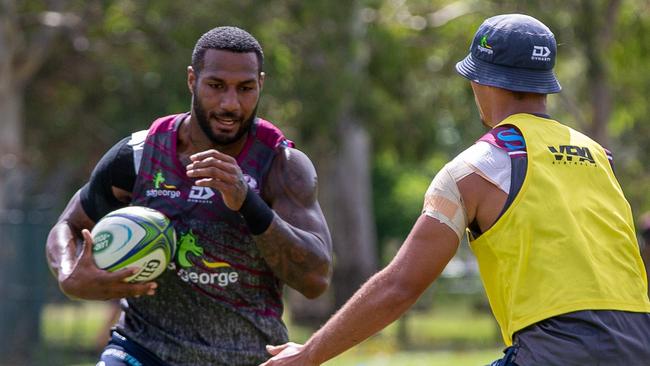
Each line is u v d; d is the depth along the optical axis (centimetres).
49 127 7838
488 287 1334
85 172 8350
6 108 6219
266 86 6325
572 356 1253
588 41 6159
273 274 1596
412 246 1314
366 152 8475
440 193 1318
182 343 1567
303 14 6334
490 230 1304
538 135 1336
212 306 1569
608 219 1323
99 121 7706
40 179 7912
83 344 5575
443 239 1308
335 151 8075
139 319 1602
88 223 1650
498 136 1333
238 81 1516
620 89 7319
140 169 1590
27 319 5078
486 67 1378
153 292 1534
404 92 7638
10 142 6216
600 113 6347
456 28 7431
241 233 1559
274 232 1498
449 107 7875
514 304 1290
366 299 1316
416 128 7644
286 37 6650
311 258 1531
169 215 1566
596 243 1299
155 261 1525
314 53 6600
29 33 6375
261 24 6309
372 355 5578
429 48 7625
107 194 1631
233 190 1460
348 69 6575
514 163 1310
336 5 6331
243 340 1583
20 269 5072
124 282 1513
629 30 6494
